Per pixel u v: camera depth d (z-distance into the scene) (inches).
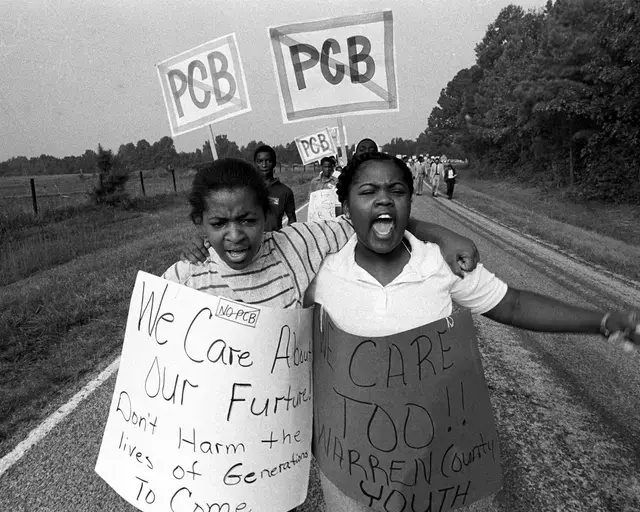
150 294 65.8
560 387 139.8
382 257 59.3
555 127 770.8
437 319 56.8
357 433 59.3
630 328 55.4
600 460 105.8
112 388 136.3
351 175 57.4
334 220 72.7
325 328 61.1
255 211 60.3
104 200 578.6
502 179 1218.6
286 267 66.3
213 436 63.3
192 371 63.2
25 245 338.6
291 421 67.0
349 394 58.7
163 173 1390.3
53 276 265.7
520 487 97.5
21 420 121.0
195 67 158.7
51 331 178.4
